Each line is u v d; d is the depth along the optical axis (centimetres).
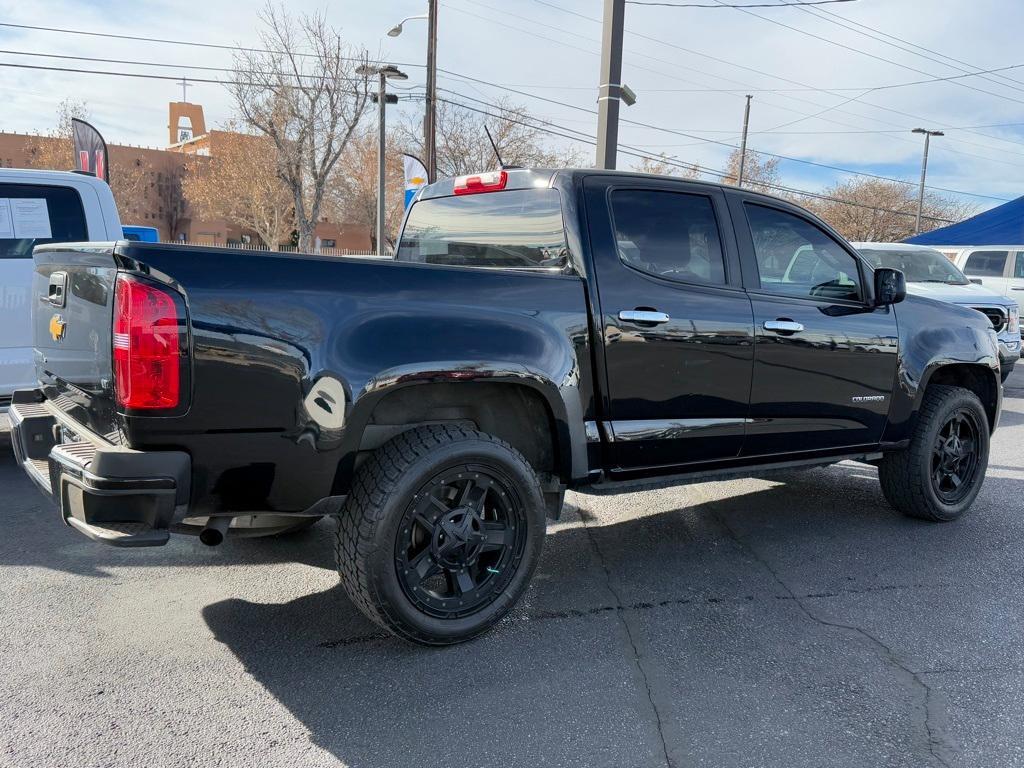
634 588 398
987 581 411
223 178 4344
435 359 309
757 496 569
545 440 367
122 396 265
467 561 327
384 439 342
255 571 409
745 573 419
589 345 358
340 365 291
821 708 287
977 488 519
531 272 364
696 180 408
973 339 516
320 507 302
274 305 282
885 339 464
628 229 378
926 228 5703
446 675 307
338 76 3056
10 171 578
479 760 254
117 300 266
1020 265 1608
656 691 297
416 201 477
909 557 445
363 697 290
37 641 328
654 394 378
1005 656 329
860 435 462
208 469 277
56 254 331
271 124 3064
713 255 405
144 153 5959
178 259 268
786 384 423
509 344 328
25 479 565
